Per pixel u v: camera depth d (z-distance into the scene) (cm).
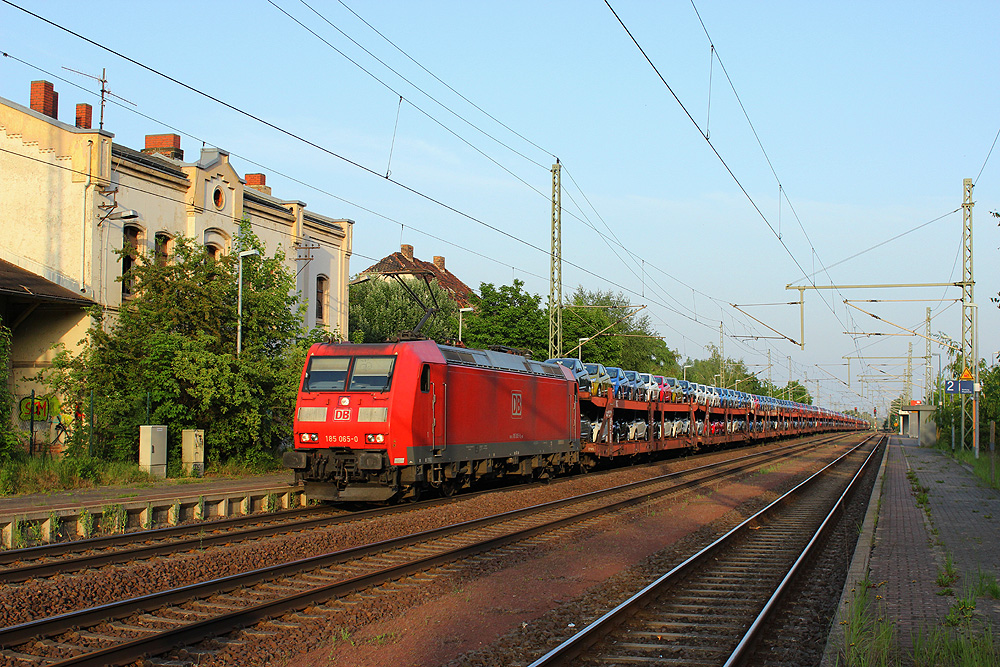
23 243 2533
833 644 759
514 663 754
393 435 1719
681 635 830
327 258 3547
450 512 1673
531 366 2367
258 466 2392
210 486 1969
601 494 2077
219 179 2917
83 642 788
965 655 689
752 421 5288
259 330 2509
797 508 1995
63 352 2298
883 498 2100
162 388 2259
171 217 2747
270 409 2455
